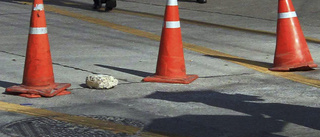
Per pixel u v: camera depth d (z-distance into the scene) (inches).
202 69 328.5
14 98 254.7
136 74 313.1
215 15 579.8
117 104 246.1
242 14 587.5
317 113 232.2
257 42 430.3
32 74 260.2
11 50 384.5
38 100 251.4
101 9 605.3
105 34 457.7
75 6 627.8
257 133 204.1
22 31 466.3
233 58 364.8
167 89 276.5
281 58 326.0
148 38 442.6
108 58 360.2
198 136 200.5
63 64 338.3
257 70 327.6
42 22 259.8
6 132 202.4
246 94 266.8
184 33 468.8
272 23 531.5
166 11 291.3
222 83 291.4
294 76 310.8
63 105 243.3
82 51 383.9
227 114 229.9
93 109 236.8
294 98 259.0
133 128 209.3
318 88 281.3
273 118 224.1
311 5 631.8
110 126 211.6
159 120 220.4
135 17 555.2
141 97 259.6
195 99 256.2
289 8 326.0
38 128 208.2
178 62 292.7
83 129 207.5
